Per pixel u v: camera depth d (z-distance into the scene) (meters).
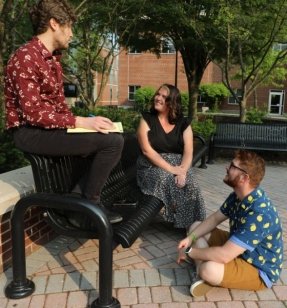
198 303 2.68
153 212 3.20
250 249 2.58
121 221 2.84
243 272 2.67
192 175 3.67
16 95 2.51
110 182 3.80
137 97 31.05
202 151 6.36
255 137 8.41
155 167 3.63
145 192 3.53
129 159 4.64
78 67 12.95
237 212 2.72
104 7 9.13
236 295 2.77
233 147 8.20
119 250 3.50
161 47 13.28
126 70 34.53
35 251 3.42
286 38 10.23
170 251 3.50
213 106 31.61
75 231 2.74
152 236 3.82
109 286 2.50
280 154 8.69
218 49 10.83
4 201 2.91
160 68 33.66
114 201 3.39
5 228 3.01
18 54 2.45
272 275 2.73
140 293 2.80
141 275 3.05
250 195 2.62
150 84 34.12
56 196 2.52
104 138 2.56
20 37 8.59
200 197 3.61
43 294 2.76
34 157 2.65
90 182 2.67
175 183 3.54
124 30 10.72
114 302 2.55
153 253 3.46
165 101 3.73
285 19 9.36
